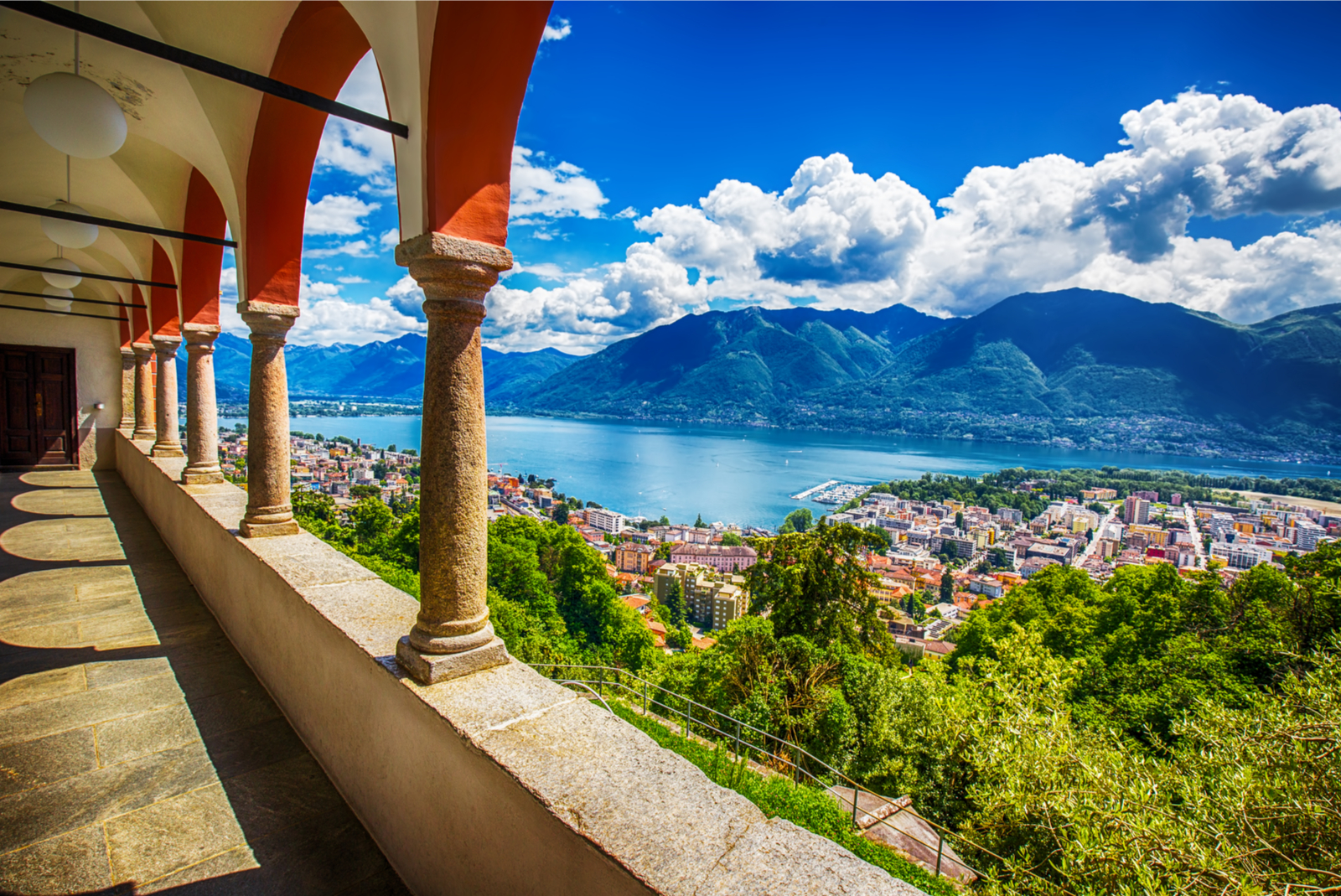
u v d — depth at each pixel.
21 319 10.90
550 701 2.12
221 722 3.44
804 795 8.12
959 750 11.32
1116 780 5.58
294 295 4.33
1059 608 26.67
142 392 10.05
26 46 3.72
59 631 4.57
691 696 14.30
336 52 3.51
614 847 1.38
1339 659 5.30
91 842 2.52
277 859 2.47
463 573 2.33
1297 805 4.38
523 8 2.18
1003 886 6.31
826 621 17.41
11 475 10.48
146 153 5.58
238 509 5.18
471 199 2.33
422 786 2.17
